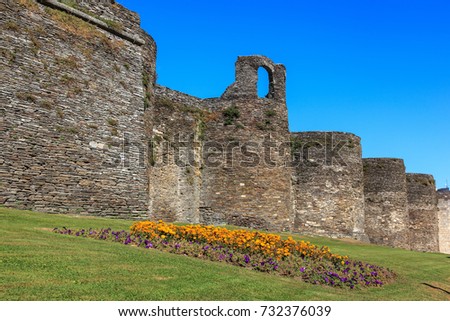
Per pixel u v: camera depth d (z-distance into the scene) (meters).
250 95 33.59
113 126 22.22
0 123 17.61
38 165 18.62
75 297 8.66
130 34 24.06
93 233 14.97
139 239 14.82
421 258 24.67
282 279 13.02
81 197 20.09
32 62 19.11
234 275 12.06
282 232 32.53
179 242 15.23
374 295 13.20
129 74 23.72
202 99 33.97
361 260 20.72
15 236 12.69
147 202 23.42
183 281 10.69
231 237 15.91
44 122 19.11
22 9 19.19
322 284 13.59
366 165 43.53
